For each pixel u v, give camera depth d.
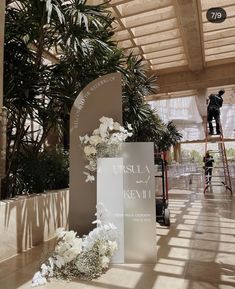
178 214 4.46
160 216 3.80
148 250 2.45
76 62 3.81
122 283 2.05
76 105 2.75
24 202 2.90
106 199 2.50
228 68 7.83
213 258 2.53
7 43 3.29
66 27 3.22
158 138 7.24
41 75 3.55
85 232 2.66
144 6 5.41
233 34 6.47
